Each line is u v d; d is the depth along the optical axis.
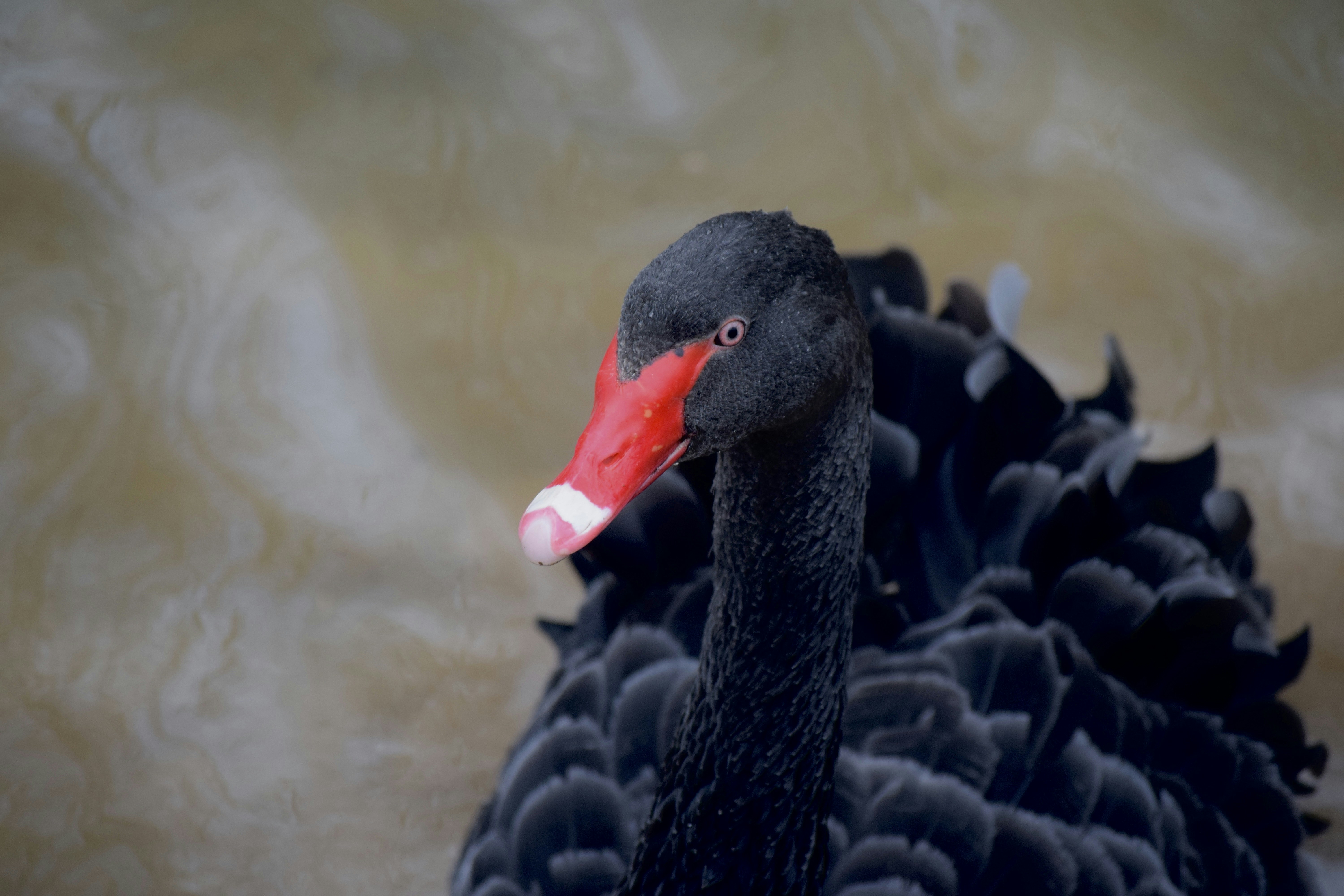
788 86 10.05
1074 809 4.69
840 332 3.62
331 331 8.42
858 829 4.77
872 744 4.91
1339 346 8.92
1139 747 4.91
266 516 7.61
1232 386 8.68
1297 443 8.36
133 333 8.23
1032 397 5.95
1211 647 5.30
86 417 7.85
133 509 7.54
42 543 7.35
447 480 7.88
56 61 9.45
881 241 9.20
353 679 7.06
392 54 9.81
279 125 9.36
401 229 8.98
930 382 5.94
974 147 9.82
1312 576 7.69
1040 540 5.29
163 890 6.20
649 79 10.02
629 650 5.26
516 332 8.56
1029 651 4.98
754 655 4.09
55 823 6.35
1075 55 10.38
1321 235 9.55
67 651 7.00
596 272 8.91
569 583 7.64
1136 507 5.74
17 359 8.00
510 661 7.24
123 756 6.64
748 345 3.50
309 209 8.98
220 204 8.91
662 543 5.56
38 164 8.89
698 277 3.44
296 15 9.88
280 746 6.77
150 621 7.15
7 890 6.09
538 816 4.95
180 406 7.98
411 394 8.20
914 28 10.41
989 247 9.26
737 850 4.29
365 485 7.80
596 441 3.47
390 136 9.42
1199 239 9.48
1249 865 5.03
